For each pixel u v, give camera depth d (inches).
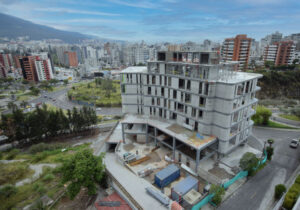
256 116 2495.1
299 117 2687.0
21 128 2381.9
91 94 5019.7
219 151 1600.6
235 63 1654.8
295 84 3774.6
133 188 1365.7
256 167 1557.6
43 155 2034.9
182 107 1897.1
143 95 2047.2
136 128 2043.6
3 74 7436.0
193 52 1611.7
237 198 1295.5
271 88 3742.6
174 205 1129.4
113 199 1346.0
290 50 4958.2
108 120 3228.3
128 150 1846.7
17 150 2220.7
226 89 1433.3
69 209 1298.0
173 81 1787.6
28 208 1305.4
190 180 1343.5
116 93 5068.9
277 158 1754.4
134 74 1993.1
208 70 1492.4
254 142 2046.0
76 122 2623.0
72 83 7091.5
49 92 5733.3
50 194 1423.5
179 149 1691.7
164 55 1854.1
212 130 1621.6
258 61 5871.1
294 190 1212.5
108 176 1514.5
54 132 2571.4
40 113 2464.3
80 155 1384.1
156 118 2000.5
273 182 1444.4
